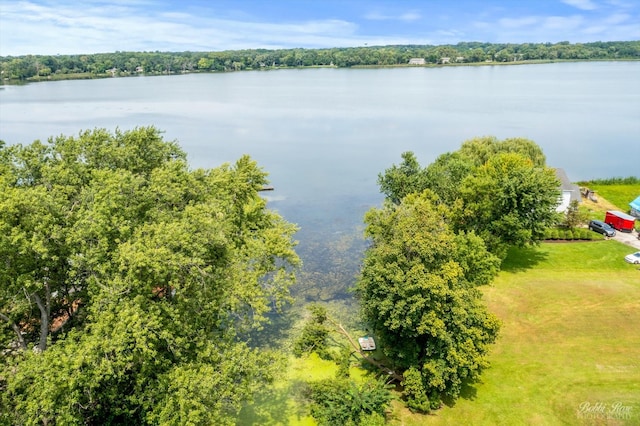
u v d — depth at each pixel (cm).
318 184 7125
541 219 4150
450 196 4478
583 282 3950
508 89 17750
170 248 1980
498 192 4088
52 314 2420
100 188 2178
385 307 2581
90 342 1744
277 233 3250
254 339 3278
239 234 3238
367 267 2828
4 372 1767
